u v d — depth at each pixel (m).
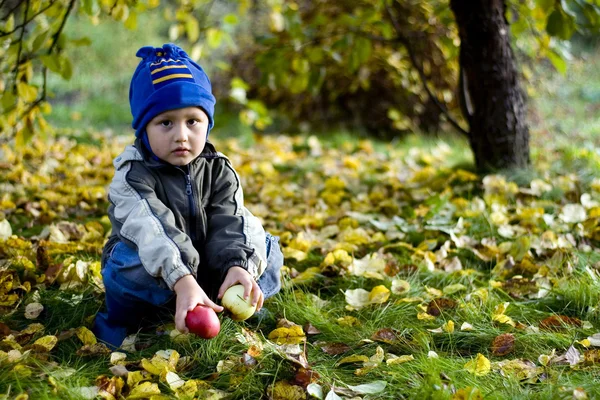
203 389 2.05
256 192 4.69
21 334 2.36
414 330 2.50
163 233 2.15
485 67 4.61
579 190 4.39
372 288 2.96
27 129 4.17
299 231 3.74
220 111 8.73
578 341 2.39
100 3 4.12
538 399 1.99
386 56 7.32
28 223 3.74
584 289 2.77
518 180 4.51
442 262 3.25
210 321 1.99
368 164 5.81
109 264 2.35
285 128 8.17
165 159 2.32
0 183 4.52
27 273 2.91
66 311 2.62
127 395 2.04
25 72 3.97
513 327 2.52
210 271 2.32
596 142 7.08
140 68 2.36
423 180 4.96
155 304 2.29
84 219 3.89
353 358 2.26
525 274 3.16
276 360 2.23
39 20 4.56
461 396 1.92
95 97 9.58
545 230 3.67
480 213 3.88
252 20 9.58
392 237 3.64
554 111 9.18
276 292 2.50
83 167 5.19
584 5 3.93
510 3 4.82
